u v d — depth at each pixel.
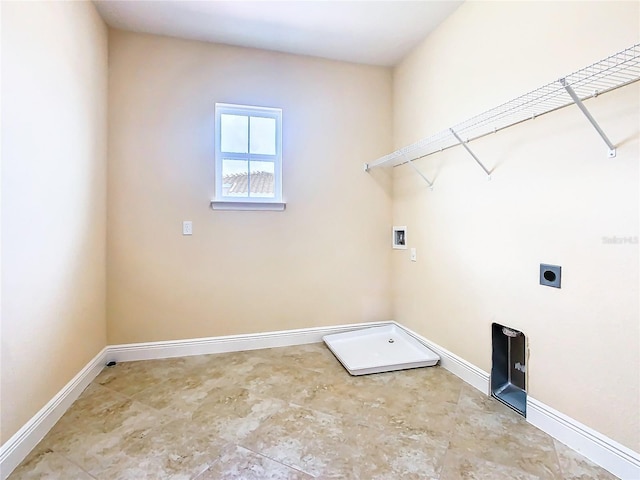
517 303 1.90
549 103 1.67
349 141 3.14
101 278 2.50
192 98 2.75
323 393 2.13
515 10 1.86
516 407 1.94
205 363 2.61
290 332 3.03
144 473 1.42
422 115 2.77
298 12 2.38
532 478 1.39
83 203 2.18
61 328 1.88
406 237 3.04
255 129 2.96
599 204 1.48
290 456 1.53
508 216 1.95
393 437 1.68
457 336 2.40
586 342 1.54
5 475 1.38
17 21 1.47
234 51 2.83
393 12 2.37
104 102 2.52
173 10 2.36
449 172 2.46
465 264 2.31
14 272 1.46
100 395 2.10
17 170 1.49
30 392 1.58
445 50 2.47
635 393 1.36
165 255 2.72
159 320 2.72
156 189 2.69
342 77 3.11
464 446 1.60
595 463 1.48
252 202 2.87
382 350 2.82
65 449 1.58
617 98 1.40
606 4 1.42
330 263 3.12
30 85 1.58
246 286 2.91
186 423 1.79
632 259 1.36
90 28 2.26
